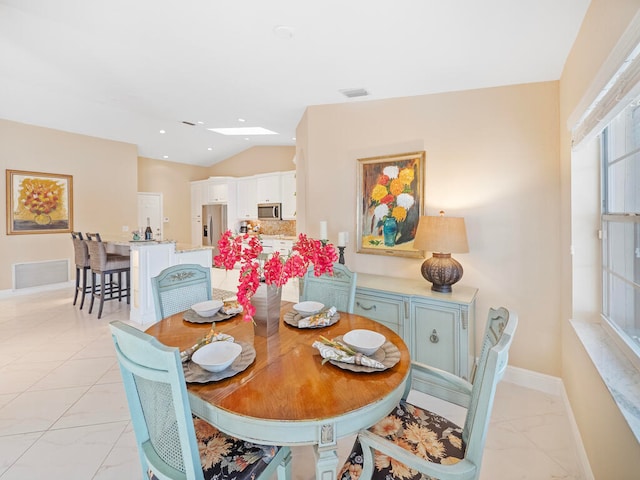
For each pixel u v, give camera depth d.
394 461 1.13
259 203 7.30
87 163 5.86
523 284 2.38
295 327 1.70
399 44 2.10
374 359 1.32
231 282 6.34
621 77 1.18
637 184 1.38
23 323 3.80
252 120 4.38
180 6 1.95
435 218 2.35
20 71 3.25
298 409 1.00
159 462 1.04
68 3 2.06
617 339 1.59
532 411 2.10
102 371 2.65
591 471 1.50
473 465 0.97
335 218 3.28
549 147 2.27
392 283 2.70
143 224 7.43
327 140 3.32
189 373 1.19
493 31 1.85
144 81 3.22
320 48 2.25
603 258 1.81
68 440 1.85
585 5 1.57
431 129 2.71
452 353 2.21
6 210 5.01
